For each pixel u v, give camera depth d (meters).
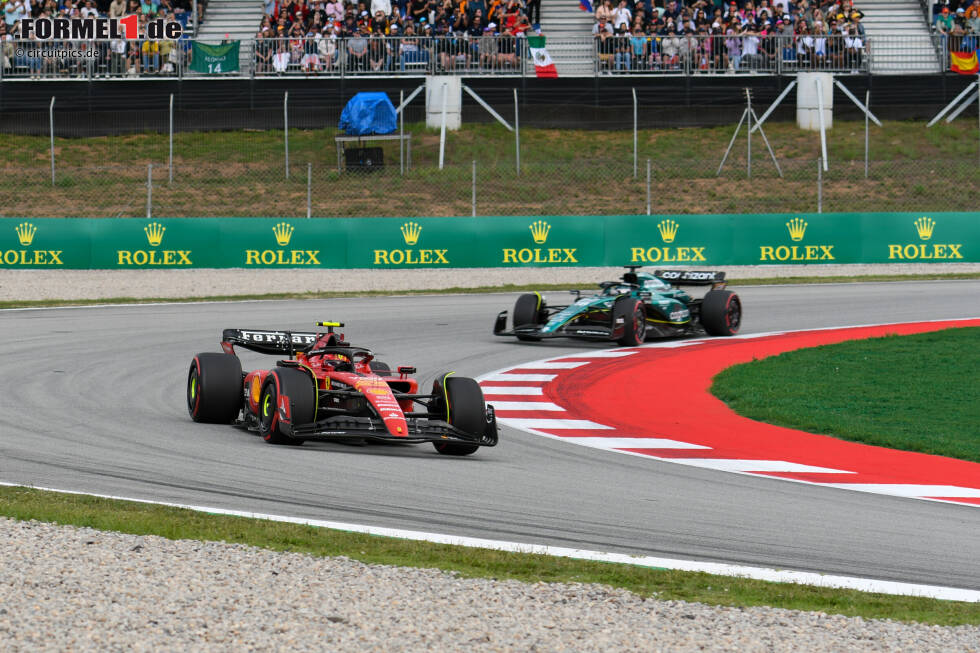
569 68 106.75
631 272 57.19
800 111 103.06
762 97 103.88
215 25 112.25
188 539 21.27
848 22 105.62
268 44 101.56
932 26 110.81
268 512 24.08
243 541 21.42
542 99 103.06
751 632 16.89
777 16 105.50
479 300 67.44
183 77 101.50
